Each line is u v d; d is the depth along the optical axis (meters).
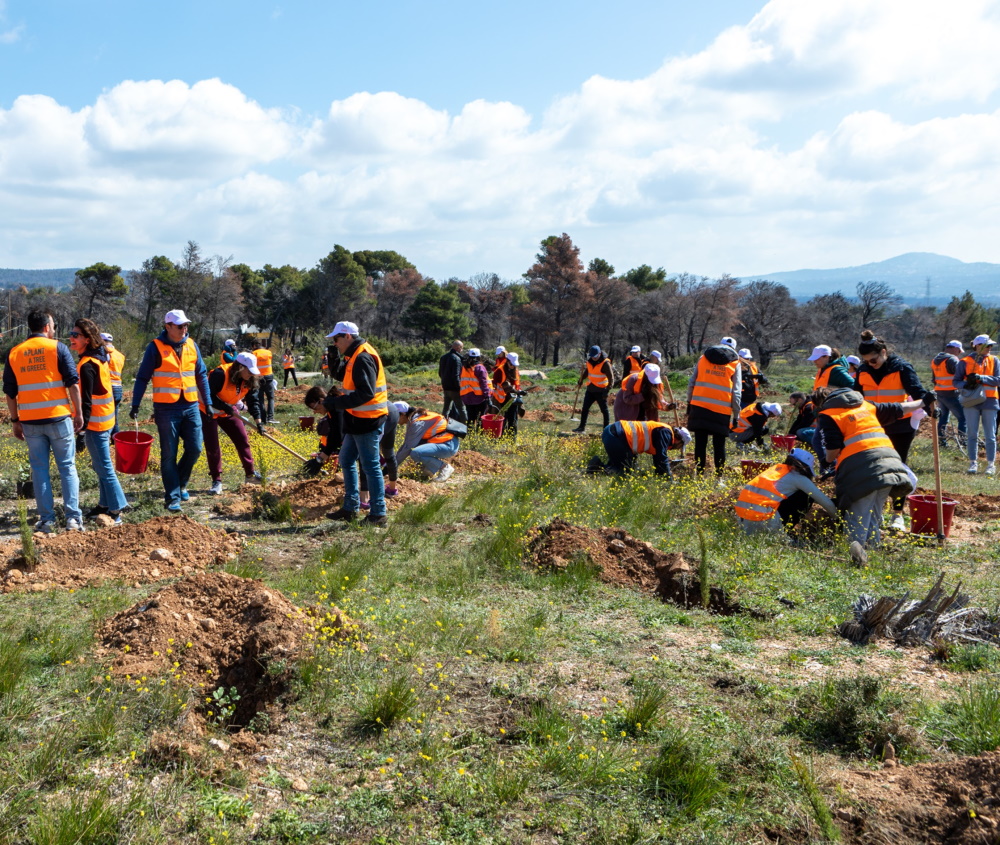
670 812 2.86
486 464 10.41
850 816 2.76
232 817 2.77
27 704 3.45
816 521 6.89
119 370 10.52
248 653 3.99
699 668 4.17
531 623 4.74
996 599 5.23
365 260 129.00
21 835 2.57
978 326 77.88
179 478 8.03
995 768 2.84
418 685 3.81
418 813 2.84
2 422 15.32
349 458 7.28
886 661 4.29
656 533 7.08
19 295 65.38
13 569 5.36
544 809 2.88
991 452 10.99
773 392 30.45
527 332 85.88
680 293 73.75
